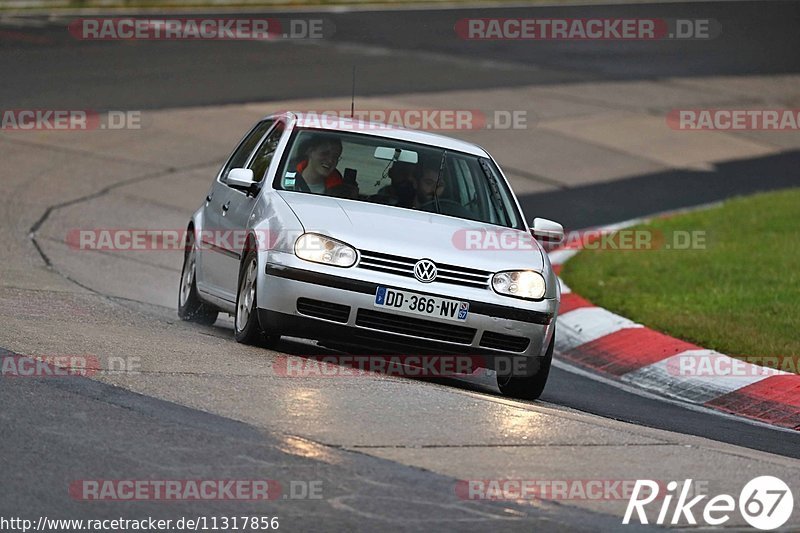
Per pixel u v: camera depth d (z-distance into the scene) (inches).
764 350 1536.7
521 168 3043.8
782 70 4670.3
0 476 753.6
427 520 741.3
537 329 1182.3
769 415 1350.9
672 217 2583.7
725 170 3243.1
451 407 1011.3
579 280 2032.5
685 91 4197.8
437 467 841.5
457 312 1153.4
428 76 3996.1
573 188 2923.2
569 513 775.7
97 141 2807.6
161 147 2834.6
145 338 1204.5
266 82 3617.1
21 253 1887.3
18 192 2332.7
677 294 1897.1
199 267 1438.2
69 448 813.9
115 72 3533.5
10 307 1312.7
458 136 3248.0
